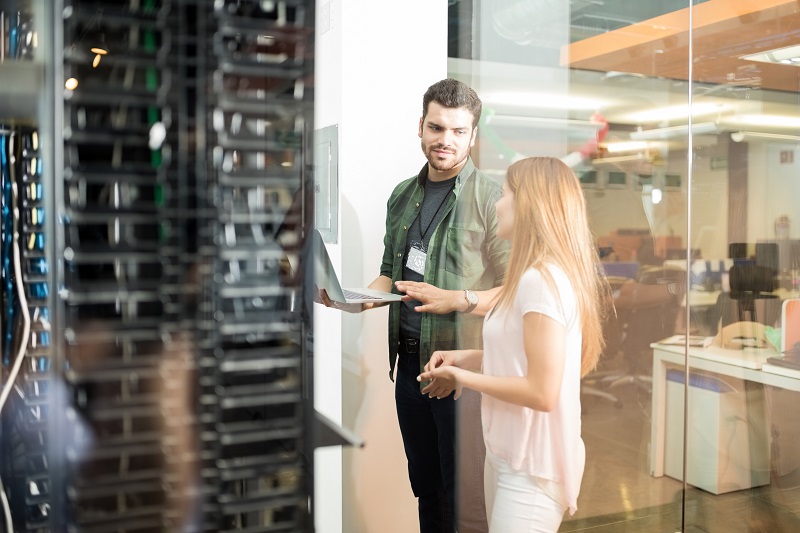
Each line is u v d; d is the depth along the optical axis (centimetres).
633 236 212
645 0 210
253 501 42
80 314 39
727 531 229
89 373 39
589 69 204
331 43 175
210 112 40
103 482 40
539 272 197
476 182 190
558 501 204
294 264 43
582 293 203
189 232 40
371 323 176
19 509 41
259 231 42
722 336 224
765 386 230
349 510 173
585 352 206
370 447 177
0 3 37
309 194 42
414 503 183
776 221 229
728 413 226
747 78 224
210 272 41
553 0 197
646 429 216
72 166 38
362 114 178
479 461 191
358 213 179
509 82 193
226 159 40
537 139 198
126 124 39
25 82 38
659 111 213
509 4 192
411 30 181
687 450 221
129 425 40
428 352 183
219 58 40
